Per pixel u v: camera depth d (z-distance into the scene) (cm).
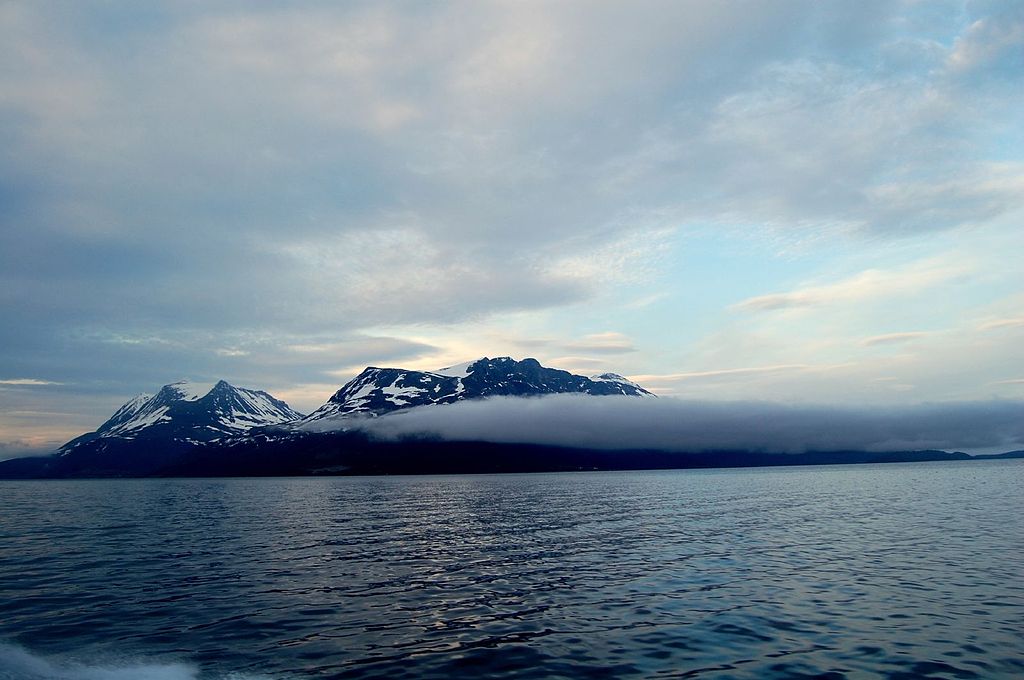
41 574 4603
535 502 12669
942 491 13275
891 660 2502
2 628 3127
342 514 10281
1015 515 7869
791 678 2325
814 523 7531
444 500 13988
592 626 3052
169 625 3159
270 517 9775
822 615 3180
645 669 2442
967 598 3497
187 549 5934
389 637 2912
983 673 2348
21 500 16200
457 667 2495
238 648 2775
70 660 2639
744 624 3033
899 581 3969
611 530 7200
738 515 8831
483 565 4875
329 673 2450
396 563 5009
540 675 2394
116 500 15925
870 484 17800
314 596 3797
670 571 4472
